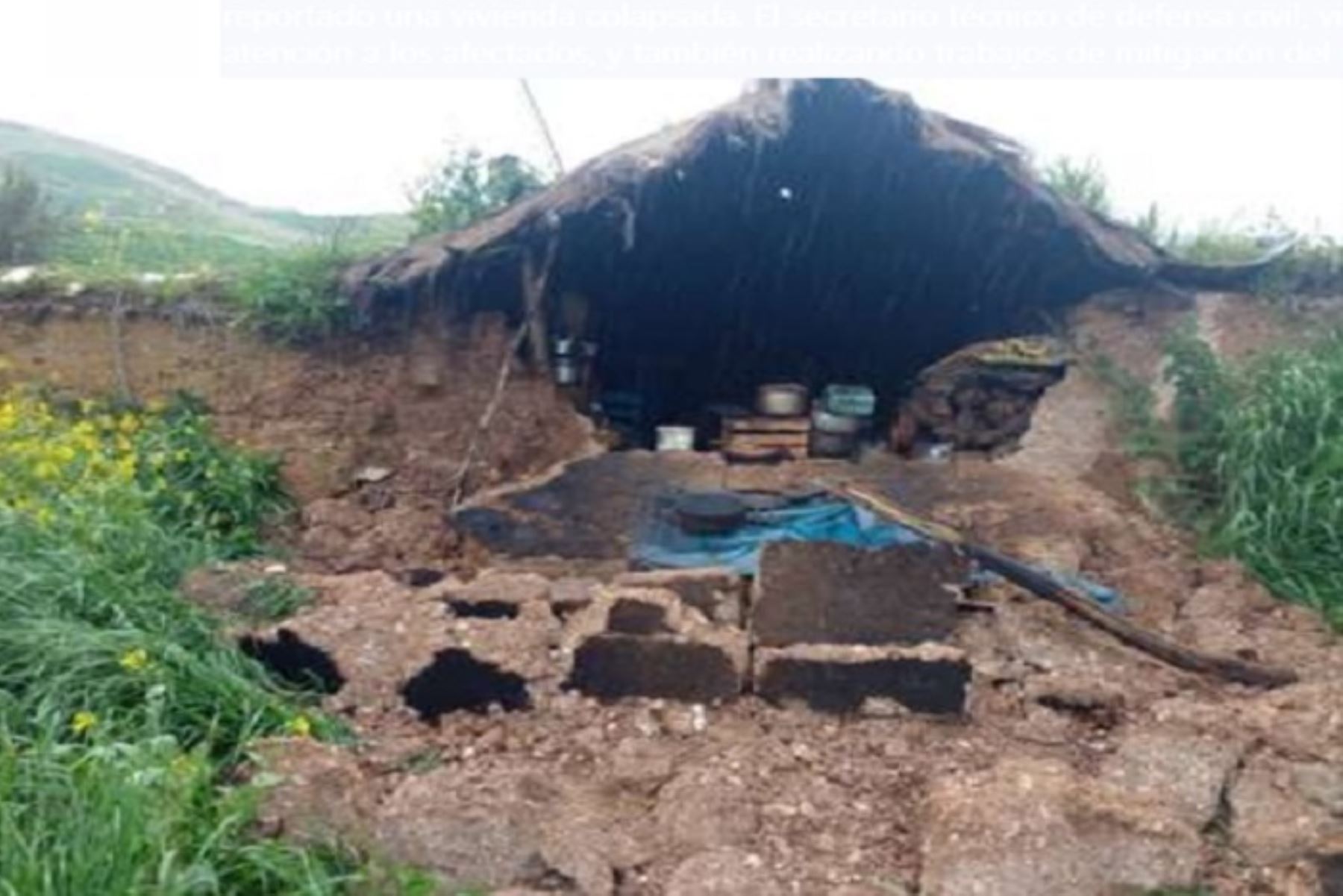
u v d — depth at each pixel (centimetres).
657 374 827
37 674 384
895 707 440
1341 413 584
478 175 844
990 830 356
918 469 624
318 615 463
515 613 478
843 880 357
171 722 385
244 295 710
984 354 692
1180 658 476
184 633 439
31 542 455
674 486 619
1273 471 582
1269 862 376
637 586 491
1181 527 595
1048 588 498
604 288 756
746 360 836
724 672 446
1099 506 595
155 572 500
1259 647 495
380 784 391
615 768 404
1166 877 356
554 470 629
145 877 305
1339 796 389
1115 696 440
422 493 673
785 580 484
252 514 634
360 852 355
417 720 440
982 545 547
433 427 694
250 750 371
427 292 691
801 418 715
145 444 649
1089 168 823
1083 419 657
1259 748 407
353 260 729
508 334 700
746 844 371
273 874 328
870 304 794
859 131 641
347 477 684
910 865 366
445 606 475
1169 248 743
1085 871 354
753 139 618
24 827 317
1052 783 372
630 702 444
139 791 319
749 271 774
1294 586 541
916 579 485
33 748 346
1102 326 682
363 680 446
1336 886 369
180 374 712
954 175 662
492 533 603
